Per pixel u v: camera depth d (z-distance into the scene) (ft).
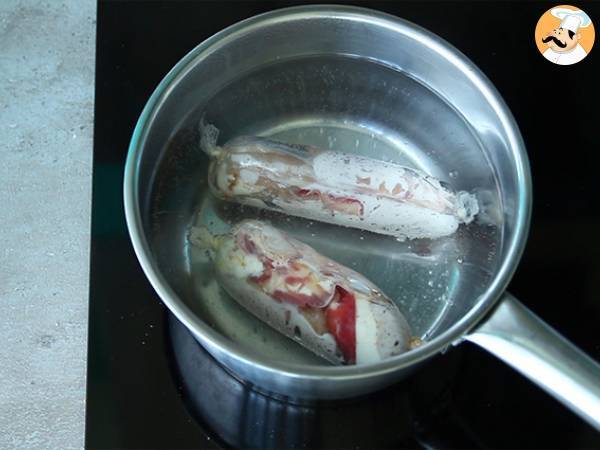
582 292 1.25
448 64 1.25
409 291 1.27
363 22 1.25
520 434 1.16
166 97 1.17
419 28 1.24
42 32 1.55
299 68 1.33
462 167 1.34
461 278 1.27
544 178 1.34
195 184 1.30
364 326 1.12
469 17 1.47
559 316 1.23
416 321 1.24
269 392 1.18
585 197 1.33
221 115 1.31
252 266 1.16
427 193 1.27
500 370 1.21
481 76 1.22
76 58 1.54
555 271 1.27
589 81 1.43
